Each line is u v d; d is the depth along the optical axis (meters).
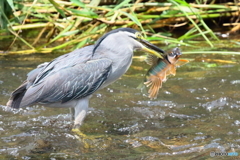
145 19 17.88
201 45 17.11
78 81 10.36
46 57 15.94
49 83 10.20
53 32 17.44
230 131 9.52
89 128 10.09
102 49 11.02
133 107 11.38
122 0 17.56
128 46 11.01
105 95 12.38
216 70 14.23
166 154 8.43
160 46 17.12
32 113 11.11
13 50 16.77
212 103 11.38
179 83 13.22
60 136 9.58
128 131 9.85
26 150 8.73
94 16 16.16
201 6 17.70
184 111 11.00
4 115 10.86
